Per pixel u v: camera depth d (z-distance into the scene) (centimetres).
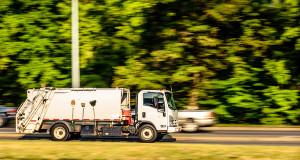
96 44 2858
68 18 2883
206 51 2986
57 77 2938
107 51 2914
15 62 3028
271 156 1138
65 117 1797
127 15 2761
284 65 3094
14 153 1168
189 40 2866
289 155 1154
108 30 2928
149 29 3003
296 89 3175
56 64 2962
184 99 3259
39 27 2992
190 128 2331
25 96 3312
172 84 3177
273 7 2977
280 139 1942
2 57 2966
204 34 2906
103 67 2959
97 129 1794
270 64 3072
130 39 2823
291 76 3173
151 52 2983
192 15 2931
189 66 2977
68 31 2845
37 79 2992
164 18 2970
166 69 3023
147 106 1777
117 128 1777
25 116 1823
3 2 2952
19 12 3034
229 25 3056
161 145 1389
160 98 1778
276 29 3098
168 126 1762
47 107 1812
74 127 1798
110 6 2789
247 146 1360
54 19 2994
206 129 2616
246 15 3014
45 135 2088
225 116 3177
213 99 3225
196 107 2889
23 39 2962
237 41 3058
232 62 3042
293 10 2938
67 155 1144
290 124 3269
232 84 3112
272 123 3188
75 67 1791
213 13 2803
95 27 2819
